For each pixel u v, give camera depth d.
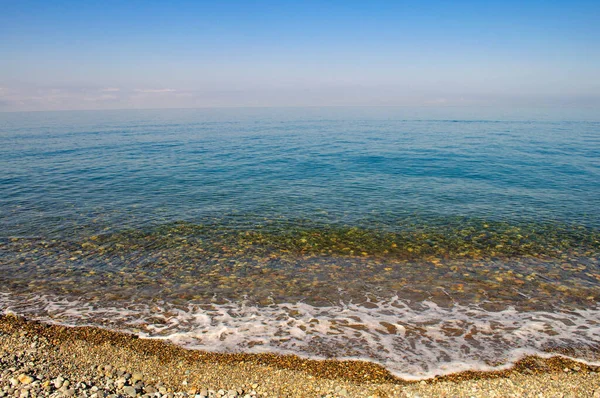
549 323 9.91
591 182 26.34
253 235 16.69
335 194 23.62
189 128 77.44
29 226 17.59
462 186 25.52
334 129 73.62
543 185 25.66
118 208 20.62
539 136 56.41
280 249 15.21
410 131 67.50
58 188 25.05
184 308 10.68
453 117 119.62
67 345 8.88
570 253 14.77
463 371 8.01
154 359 8.36
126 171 30.77
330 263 13.90
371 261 14.09
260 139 55.25
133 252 14.80
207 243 15.78
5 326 9.65
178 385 7.51
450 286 12.08
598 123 85.69
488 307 10.76
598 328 9.67
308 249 15.22
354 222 18.39
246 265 13.70
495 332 9.50
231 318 10.16
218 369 8.03
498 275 12.88
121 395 7.08
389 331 9.55
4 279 12.39
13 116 145.38
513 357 8.49
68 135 60.72
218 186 25.86
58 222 18.20
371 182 26.89
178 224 18.05
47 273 12.90
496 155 38.06
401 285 12.16
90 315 10.27
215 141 52.50
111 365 8.13
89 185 25.94
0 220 18.41
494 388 7.47
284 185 26.12
